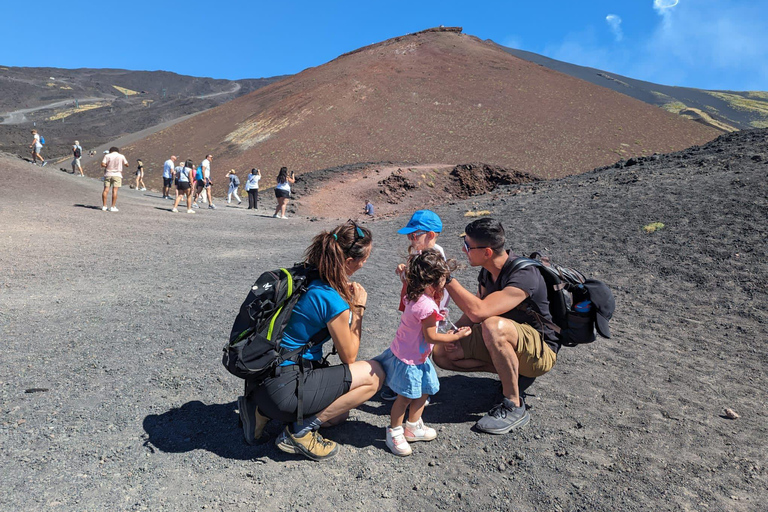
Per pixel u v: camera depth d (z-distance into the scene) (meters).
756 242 7.75
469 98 96.31
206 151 88.31
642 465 2.73
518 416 3.17
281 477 2.53
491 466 2.73
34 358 3.78
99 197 17.69
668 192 11.36
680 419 3.31
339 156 74.19
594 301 3.12
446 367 3.65
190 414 3.10
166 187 23.17
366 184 43.03
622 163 20.28
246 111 108.69
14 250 8.09
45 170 21.53
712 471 2.68
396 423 2.86
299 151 77.69
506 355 3.10
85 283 6.45
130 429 2.86
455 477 2.62
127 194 21.19
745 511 2.33
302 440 2.67
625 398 3.64
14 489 2.21
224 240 11.73
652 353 4.73
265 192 36.91
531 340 3.18
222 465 2.59
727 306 6.08
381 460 2.78
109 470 2.44
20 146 120.00
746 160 13.42
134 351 4.07
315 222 16.92
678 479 2.59
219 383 3.58
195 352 4.14
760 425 3.25
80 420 2.90
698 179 12.05
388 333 5.01
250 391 2.62
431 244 3.54
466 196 46.25
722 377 4.16
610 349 4.81
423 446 2.95
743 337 5.18
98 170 82.94
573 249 9.05
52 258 7.88
